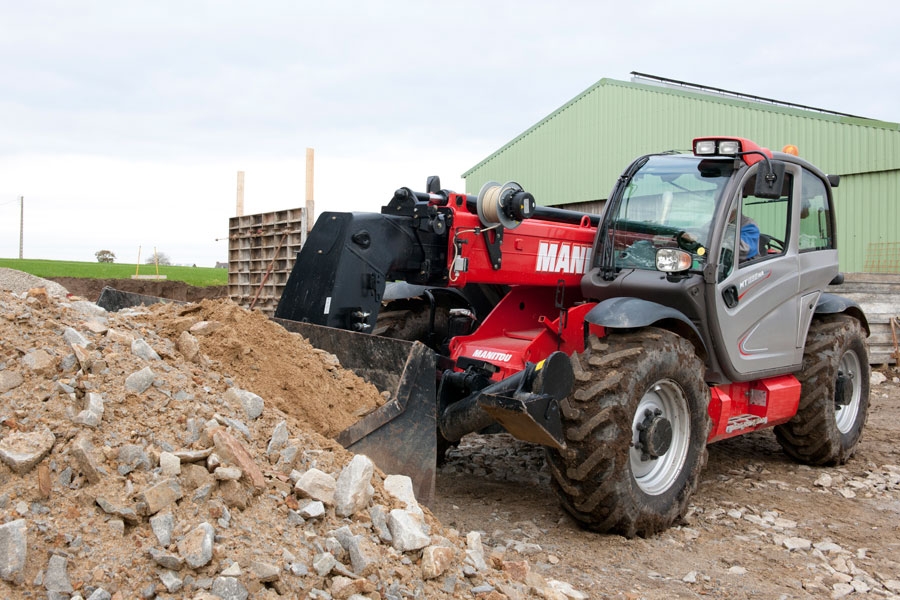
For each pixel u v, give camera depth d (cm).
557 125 1966
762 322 488
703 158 468
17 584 215
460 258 425
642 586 338
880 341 1032
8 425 257
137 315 371
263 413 317
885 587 356
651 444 401
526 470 515
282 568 245
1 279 707
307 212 979
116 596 219
